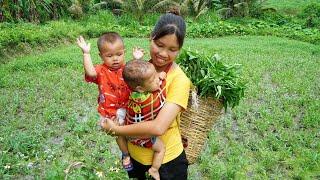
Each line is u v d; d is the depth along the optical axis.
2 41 11.27
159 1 19.36
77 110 7.30
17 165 5.14
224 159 5.61
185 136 3.27
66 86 8.50
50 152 5.49
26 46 11.98
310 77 9.85
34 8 15.03
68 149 5.69
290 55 12.77
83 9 18.00
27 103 7.43
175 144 3.04
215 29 17.08
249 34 17.50
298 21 20.75
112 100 3.28
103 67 3.32
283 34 17.36
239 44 14.27
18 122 6.53
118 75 3.30
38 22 15.22
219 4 21.19
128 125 2.88
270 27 18.52
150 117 2.89
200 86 3.28
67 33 14.14
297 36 17.11
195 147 3.30
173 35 2.79
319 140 6.32
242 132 6.55
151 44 2.90
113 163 5.23
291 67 10.89
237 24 18.52
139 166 3.13
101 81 3.30
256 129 6.69
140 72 2.75
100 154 5.51
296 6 24.39
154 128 2.81
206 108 3.29
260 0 22.50
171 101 2.85
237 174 5.16
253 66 10.67
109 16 17.77
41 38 12.70
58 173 4.41
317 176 5.29
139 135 2.87
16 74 9.33
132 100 2.90
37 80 8.88
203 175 5.22
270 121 6.88
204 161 5.43
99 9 18.56
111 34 3.30
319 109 7.60
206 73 3.33
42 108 7.32
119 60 3.29
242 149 5.82
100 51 3.28
